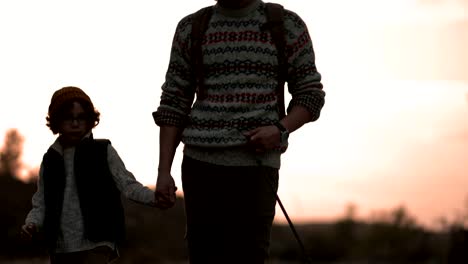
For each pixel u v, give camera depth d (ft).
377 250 173.78
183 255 128.98
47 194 23.39
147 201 22.74
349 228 183.83
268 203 20.86
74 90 23.58
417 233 172.86
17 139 139.44
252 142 20.17
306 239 171.12
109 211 23.18
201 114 20.76
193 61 21.22
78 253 23.08
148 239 129.59
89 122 23.53
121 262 113.19
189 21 21.43
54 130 23.49
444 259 113.60
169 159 21.71
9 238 111.55
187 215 21.40
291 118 20.67
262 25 20.65
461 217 107.04
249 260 20.88
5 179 127.95
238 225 20.81
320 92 21.06
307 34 21.07
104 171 23.30
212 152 20.74
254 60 20.52
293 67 20.94
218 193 20.77
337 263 159.53
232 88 20.53
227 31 20.74
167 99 21.84
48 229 23.25
